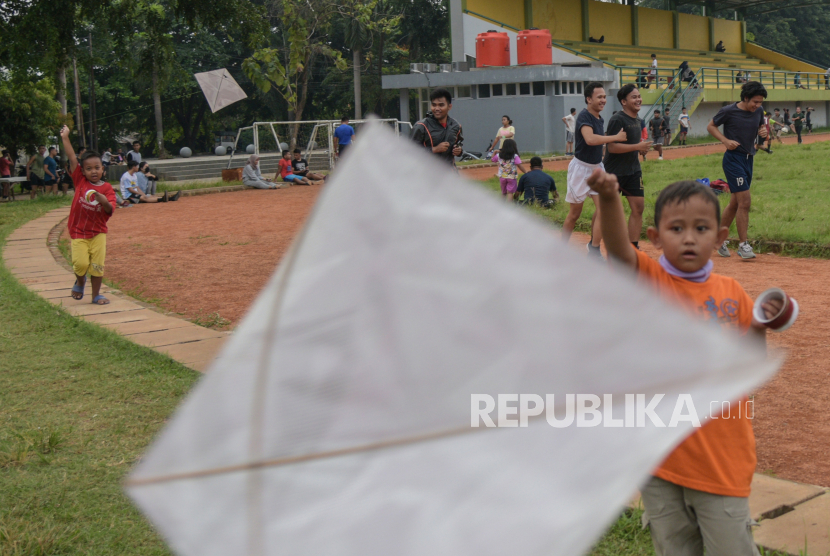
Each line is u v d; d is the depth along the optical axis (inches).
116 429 153.9
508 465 17.6
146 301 297.7
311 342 18.3
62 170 917.8
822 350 199.6
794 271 302.2
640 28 1811.0
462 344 18.5
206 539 16.8
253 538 16.7
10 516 117.9
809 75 2004.2
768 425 152.4
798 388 172.9
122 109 1979.6
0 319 256.2
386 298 18.5
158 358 204.1
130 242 470.6
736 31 2126.0
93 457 140.5
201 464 17.4
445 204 19.3
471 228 19.2
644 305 19.4
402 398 17.9
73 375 192.2
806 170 681.0
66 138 286.7
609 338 19.0
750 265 318.0
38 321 250.1
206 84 918.4
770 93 1662.2
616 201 63.8
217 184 895.7
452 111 1370.6
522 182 487.2
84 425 157.0
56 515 118.3
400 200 19.1
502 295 18.8
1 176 884.0
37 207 729.0
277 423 17.7
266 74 498.3
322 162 1067.3
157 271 364.8
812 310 239.8
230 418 17.7
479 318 18.6
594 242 289.7
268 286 18.8
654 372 18.8
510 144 501.7
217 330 246.5
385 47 1875.0
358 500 17.1
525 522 16.9
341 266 18.7
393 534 16.9
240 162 1227.9
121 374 191.8
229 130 2175.2
